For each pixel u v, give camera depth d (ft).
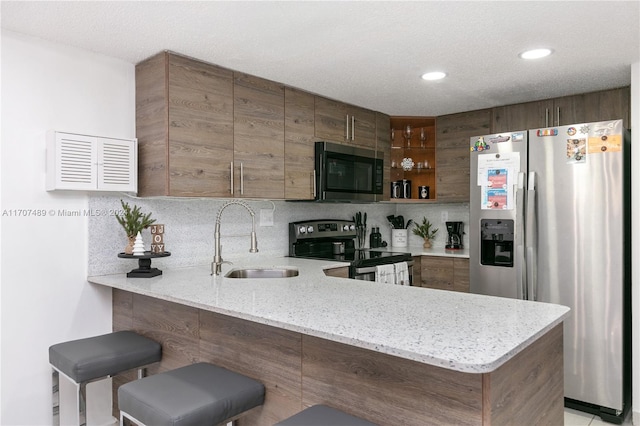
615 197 8.32
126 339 7.37
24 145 7.24
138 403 4.95
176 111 7.88
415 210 14.99
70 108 7.70
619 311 8.29
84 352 6.66
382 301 5.78
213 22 6.63
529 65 8.53
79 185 7.39
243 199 9.52
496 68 8.71
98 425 8.20
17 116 7.16
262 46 7.56
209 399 4.97
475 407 4.02
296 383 5.50
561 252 8.91
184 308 7.00
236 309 5.33
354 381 4.94
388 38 7.20
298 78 9.37
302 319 4.84
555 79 9.41
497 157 9.78
